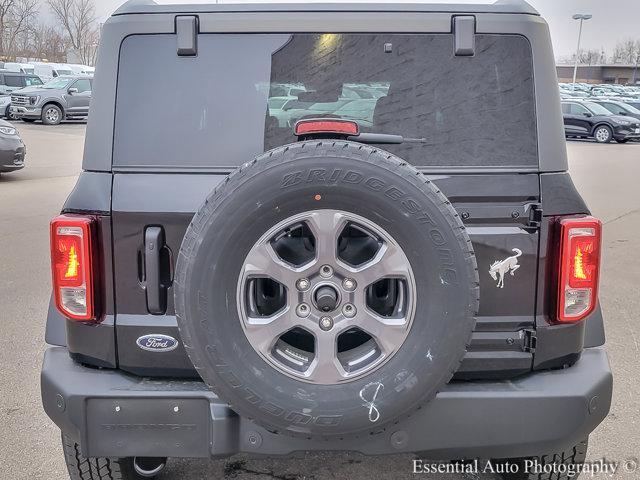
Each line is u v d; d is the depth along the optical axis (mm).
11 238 7988
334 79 2492
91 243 2371
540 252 2396
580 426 2396
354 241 2293
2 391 4039
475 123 2465
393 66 2480
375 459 3398
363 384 2127
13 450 3408
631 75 92625
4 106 25297
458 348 2113
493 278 2396
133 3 2484
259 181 2051
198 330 2104
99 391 2363
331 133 2225
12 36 62406
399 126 2494
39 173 13766
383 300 2311
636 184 13891
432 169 2449
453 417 2336
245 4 2463
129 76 2461
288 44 2479
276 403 2115
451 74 2471
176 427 2369
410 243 2080
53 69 34844
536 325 2428
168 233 2375
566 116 26047
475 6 2461
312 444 2311
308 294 2123
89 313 2395
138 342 2426
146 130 2451
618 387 4180
